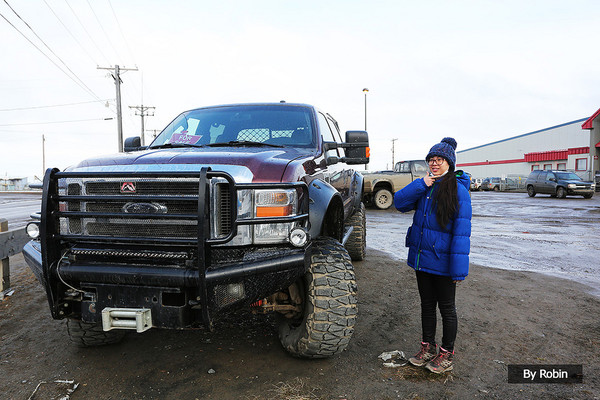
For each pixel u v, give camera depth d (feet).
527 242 29.63
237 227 8.36
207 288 7.92
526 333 12.56
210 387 9.21
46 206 8.36
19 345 11.55
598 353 11.20
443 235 9.88
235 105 14.48
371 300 15.64
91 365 10.29
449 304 10.06
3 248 15.78
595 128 108.88
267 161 9.13
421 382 9.57
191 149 10.85
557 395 9.10
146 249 8.40
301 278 10.05
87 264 8.41
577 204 65.21
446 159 9.82
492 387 9.40
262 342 11.66
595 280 18.80
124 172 8.32
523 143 173.58
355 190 19.70
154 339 11.89
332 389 9.16
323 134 13.84
